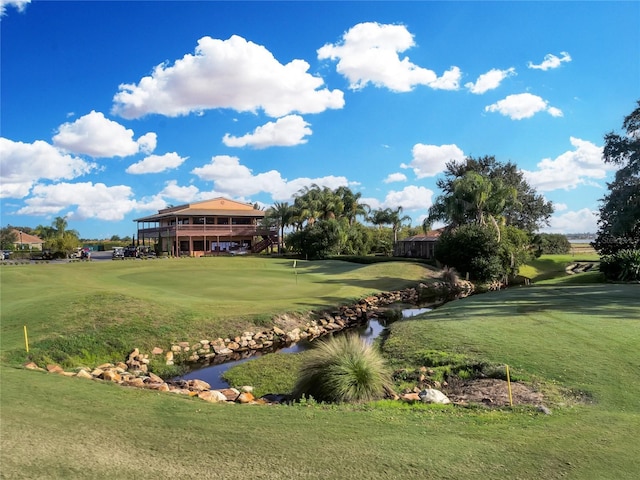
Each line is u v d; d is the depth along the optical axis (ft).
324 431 16.44
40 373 26.04
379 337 45.80
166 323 47.85
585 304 52.60
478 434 16.61
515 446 15.28
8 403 18.84
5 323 43.55
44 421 16.42
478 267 122.42
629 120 111.65
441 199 150.00
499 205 134.31
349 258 166.71
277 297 73.10
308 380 25.79
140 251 205.67
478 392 24.66
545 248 236.02
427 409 20.80
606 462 13.99
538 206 203.62
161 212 260.62
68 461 12.70
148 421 17.07
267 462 13.23
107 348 41.32
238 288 82.17
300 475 12.38
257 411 19.38
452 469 13.17
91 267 112.88
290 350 47.96
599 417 19.17
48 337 40.22
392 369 31.53
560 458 14.24
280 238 214.69
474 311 51.83
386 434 16.31
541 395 23.12
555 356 30.12
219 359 44.21
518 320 43.57
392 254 230.27
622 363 27.86
